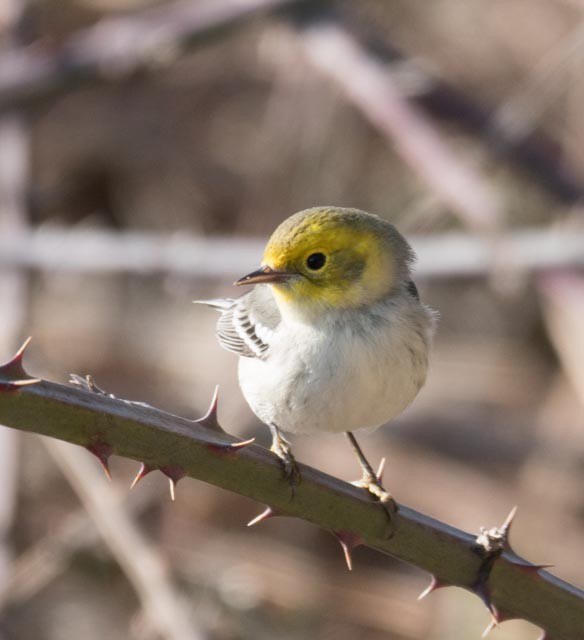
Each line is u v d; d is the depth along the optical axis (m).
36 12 14.12
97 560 12.64
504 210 15.50
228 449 5.73
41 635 12.23
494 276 11.11
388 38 15.66
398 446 15.80
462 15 17.47
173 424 5.68
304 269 7.70
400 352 7.65
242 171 18.34
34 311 16.30
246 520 13.94
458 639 12.39
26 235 12.33
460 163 11.77
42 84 12.41
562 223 12.49
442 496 15.07
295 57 16.11
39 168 18.47
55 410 5.43
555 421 16.06
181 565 12.48
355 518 6.07
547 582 6.22
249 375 8.09
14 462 11.48
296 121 16.44
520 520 14.59
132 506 11.60
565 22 17.28
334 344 7.61
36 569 11.06
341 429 7.91
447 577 6.21
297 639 12.32
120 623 12.55
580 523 14.52
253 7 12.30
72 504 13.58
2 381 5.34
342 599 12.97
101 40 12.25
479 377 16.84
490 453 15.64
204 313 17.05
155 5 17.33
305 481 5.99
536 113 12.66
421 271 11.27
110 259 11.99
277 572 13.08
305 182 16.59
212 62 18.48
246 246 11.81
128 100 18.80
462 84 17.06
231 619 11.95
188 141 18.67
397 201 16.42
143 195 18.56
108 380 16.09
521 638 12.23
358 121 16.39
